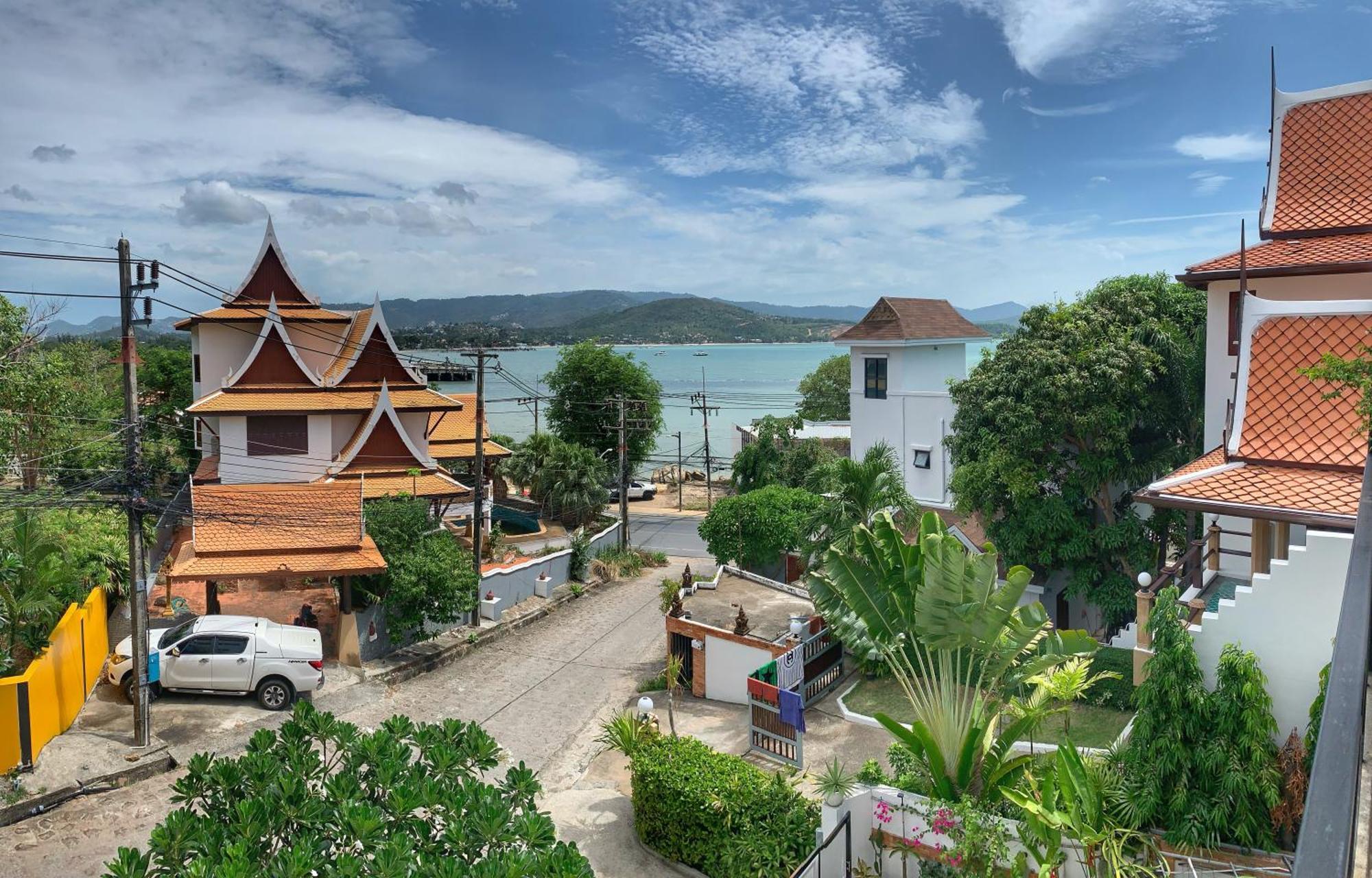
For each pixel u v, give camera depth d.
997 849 11.74
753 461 55.31
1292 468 14.44
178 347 74.88
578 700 23.70
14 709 16.64
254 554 24.17
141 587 18.16
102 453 35.03
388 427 33.47
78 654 19.95
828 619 15.50
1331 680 2.97
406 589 25.22
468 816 10.22
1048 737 16.97
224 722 19.69
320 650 21.20
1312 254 18.45
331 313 38.06
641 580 39.03
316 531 24.89
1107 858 10.84
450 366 34.50
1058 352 25.44
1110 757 13.59
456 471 46.41
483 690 24.17
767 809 14.59
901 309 38.16
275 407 32.69
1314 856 2.22
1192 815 12.13
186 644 20.56
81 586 21.84
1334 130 20.67
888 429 38.19
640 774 15.83
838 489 23.89
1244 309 15.84
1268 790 11.84
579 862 9.56
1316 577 12.13
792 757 18.33
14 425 30.14
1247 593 12.60
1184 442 26.66
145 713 18.14
